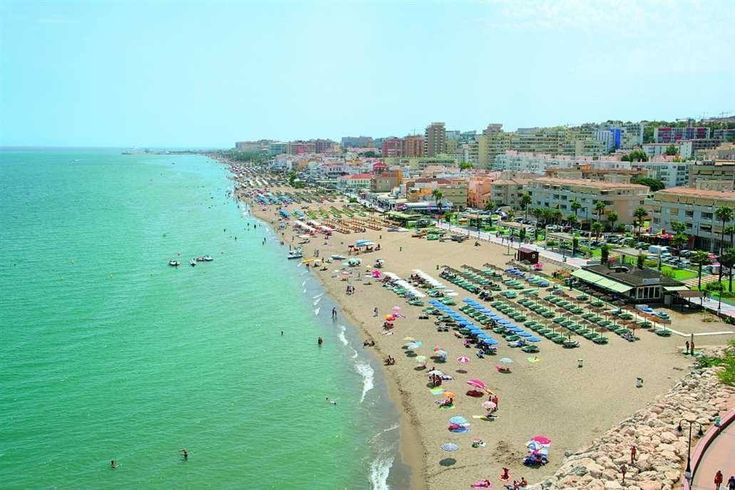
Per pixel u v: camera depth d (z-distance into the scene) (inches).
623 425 2573.8
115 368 3543.3
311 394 3211.1
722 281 4975.4
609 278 4751.5
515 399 3024.1
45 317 4483.3
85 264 6323.8
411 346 3722.9
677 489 2039.9
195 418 2957.7
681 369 3287.4
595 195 7790.4
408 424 2851.9
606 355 3513.8
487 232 7869.1
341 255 6771.7
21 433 2792.8
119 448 2682.1
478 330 3865.7
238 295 5177.2
